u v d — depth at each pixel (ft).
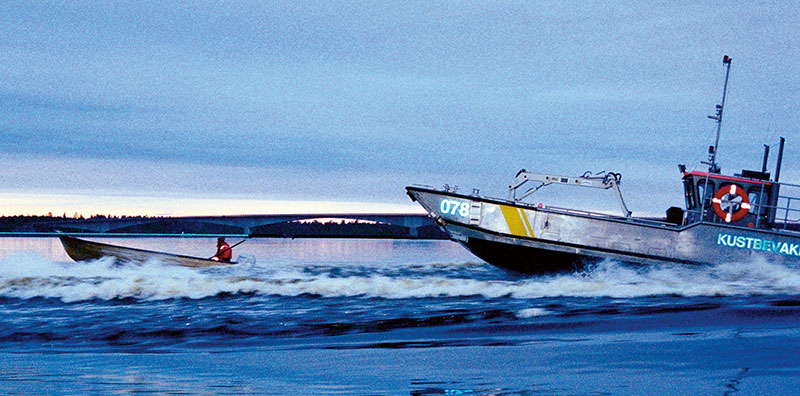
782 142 61.93
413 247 209.36
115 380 20.49
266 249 173.99
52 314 40.60
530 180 61.05
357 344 28.48
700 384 17.66
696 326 30.14
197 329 34.58
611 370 19.98
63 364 24.30
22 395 18.33
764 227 61.16
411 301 44.37
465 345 26.71
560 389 17.62
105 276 58.75
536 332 30.25
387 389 18.33
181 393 18.39
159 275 61.72
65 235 68.59
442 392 17.76
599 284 50.21
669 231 58.54
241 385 19.47
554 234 58.70
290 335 32.30
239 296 47.29
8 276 57.52
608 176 60.13
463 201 60.08
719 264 58.70
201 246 206.18
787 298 42.14
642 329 29.84
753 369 19.49
